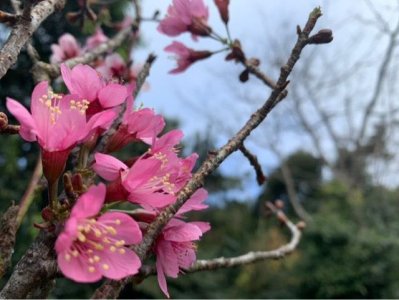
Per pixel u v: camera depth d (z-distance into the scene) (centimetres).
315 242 135
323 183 187
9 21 15
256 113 14
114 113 12
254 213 238
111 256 11
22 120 12
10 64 14
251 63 27
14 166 94
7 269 12
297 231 30
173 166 14
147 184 13
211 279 158
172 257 14
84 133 12
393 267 127
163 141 14
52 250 12
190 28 28
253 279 160
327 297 130
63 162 12
